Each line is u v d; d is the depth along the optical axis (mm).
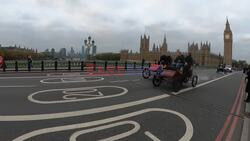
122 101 8305
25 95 8797
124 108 7254
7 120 5617
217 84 16719
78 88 11070
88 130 5082
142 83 13945
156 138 4746
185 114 6859
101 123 5625
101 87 11625
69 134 4785
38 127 5160
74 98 8539
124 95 9547
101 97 8922
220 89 13594
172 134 5043
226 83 18109
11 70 23250
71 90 10383
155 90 11336
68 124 5445
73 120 5781
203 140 4801
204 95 10820
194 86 14156
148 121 5953
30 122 5508
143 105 7812
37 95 8875
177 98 9508
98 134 4844
